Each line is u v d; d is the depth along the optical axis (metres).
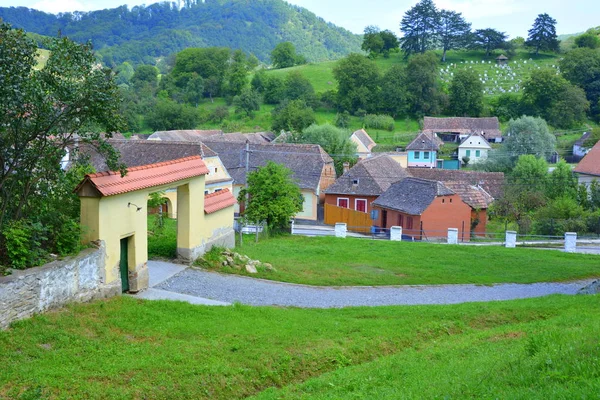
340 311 17.70
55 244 14.92
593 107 116.19
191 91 124.31
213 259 22.72
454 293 22.11
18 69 13.20
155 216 31.62
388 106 114.69
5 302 12.40
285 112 99.38
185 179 21.11
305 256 27.92
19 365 11.11
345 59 120.88
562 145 91.00
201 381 11.42
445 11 162.88
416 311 17.64
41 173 15.09
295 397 10.71
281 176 36.12
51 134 15.27
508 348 12.35
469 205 41.50
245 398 11.30
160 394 10.81
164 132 81.25
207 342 13.41
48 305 13.77
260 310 16.69
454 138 102.62
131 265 17.86
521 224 44.31
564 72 123.06
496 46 161.88
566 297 19.72
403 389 10.03
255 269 22.66
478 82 119.69
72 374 10.99
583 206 50.22
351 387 10.93
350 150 67.75
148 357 12.13
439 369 11.21
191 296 18.27
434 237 39.94
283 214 35.16
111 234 16.48
